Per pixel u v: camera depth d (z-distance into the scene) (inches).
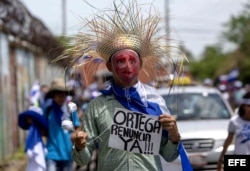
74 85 209.3
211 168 350.9
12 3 468.4
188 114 395.5
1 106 500.7
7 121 541.6
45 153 321.4
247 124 280.2
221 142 352.2
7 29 515.2
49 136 321.4
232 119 285.1
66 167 323.3
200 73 3698.3
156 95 174.7
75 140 161.0
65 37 193.5
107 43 173.8
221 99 418.6
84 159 165.2
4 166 471.2
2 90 511.5
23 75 692.1
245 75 2005.4
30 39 604.1
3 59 524.7
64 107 320.8
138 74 176.2
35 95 468.8
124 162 165.9
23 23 535.5
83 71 189.6
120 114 167.0
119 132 166.4
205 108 403.2
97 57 182.9
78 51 183.8
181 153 170.7
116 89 169.9
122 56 169.5
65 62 193.0
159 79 194.2
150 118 165.2
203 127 366.3
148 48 177.9
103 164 168.4
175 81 198.7
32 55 804.0
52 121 320.5
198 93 416.2
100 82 200.7
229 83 1332.4
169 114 173.8
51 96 330.0
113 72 171.6
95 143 169.6
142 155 167.0
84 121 171.0
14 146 593.3
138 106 169.3
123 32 175.0
